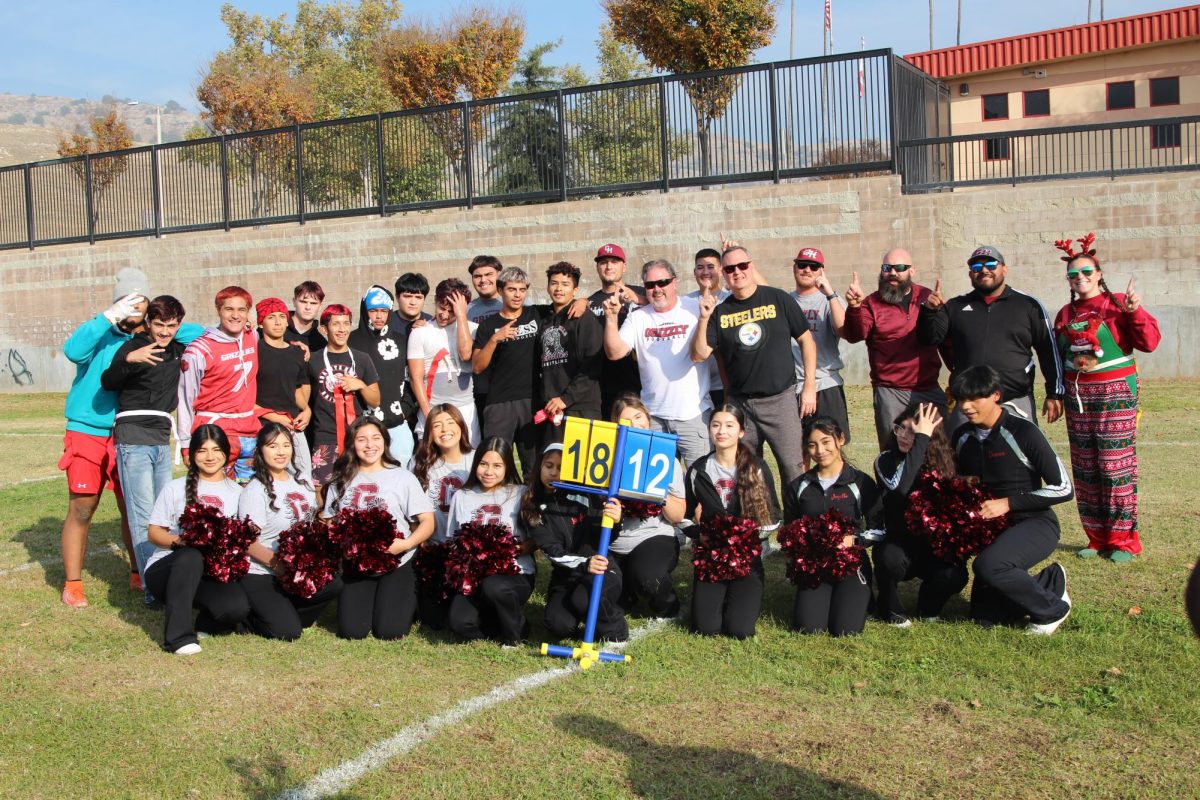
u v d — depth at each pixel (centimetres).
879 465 643
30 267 2559
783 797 417
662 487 581
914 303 765
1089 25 2673
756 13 2703
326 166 2228
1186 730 467
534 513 614
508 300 816
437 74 3131
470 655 594
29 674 577
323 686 547
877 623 624
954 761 443
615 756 455
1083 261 747
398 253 2142
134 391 709
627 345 757
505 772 442
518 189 2056
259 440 662
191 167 2375
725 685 533
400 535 632
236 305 723
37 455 1458
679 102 1931
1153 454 1148
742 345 746
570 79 4209
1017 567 590
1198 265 1706
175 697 536
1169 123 1738
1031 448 612
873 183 1817
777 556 795
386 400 838
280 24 4709
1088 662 548
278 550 629
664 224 1934
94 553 875
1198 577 232
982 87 2816
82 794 435
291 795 428
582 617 598
